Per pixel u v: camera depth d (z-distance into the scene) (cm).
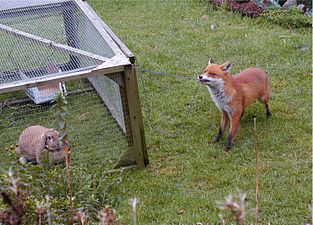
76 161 432
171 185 416
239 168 427
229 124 473
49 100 489
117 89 438
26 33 473
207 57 569
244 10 650
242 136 460
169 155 445
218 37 604
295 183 412
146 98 509
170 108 495
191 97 508
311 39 586
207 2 687
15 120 480
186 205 398
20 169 324
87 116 476
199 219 386
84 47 479
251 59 560
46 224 316
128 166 434
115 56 418
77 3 505
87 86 508
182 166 433
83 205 343
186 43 596
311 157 434
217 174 423
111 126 461
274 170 423
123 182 420
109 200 360
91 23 468
